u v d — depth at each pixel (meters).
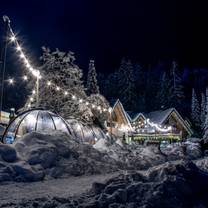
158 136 39.00
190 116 66.62
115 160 16.05
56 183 10.73
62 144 14.20
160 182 6.85
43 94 38.22
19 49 17.03
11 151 11.76
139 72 77.81
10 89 47.88
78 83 40.69
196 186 7.09
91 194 7.38
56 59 40.47
